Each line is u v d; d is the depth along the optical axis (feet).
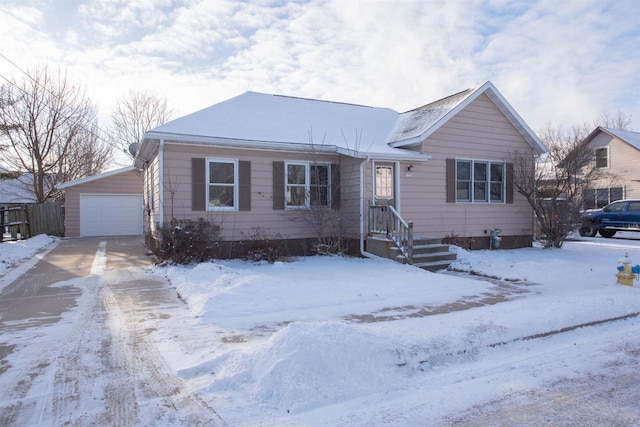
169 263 33.68
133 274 32.12
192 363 14.94
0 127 67.62
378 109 58.34
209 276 28.04
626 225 66.13
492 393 13.24
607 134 89.61
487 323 18.81
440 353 15.96
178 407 11.93
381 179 43.01
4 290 26.73
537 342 18.29
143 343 17.02
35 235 64.49
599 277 32.63
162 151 36.63
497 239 48.44
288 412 11.85
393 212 38.19
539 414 11.91
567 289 28.40
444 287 28.37
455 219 46.78
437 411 12.03
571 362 15.97
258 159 40.45
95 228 68.03
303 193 42.70
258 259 38.32
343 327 15.43
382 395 13.11
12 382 13.42
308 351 13.76
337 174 43.80
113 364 14.88
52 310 22.00
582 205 50.55
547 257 42.24
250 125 43.04
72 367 14.61
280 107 50.57
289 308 22.62
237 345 16.81
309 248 42.57
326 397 12.62
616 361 16.10
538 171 51.75
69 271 33.50
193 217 37.73
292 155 41.88
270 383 12.81
